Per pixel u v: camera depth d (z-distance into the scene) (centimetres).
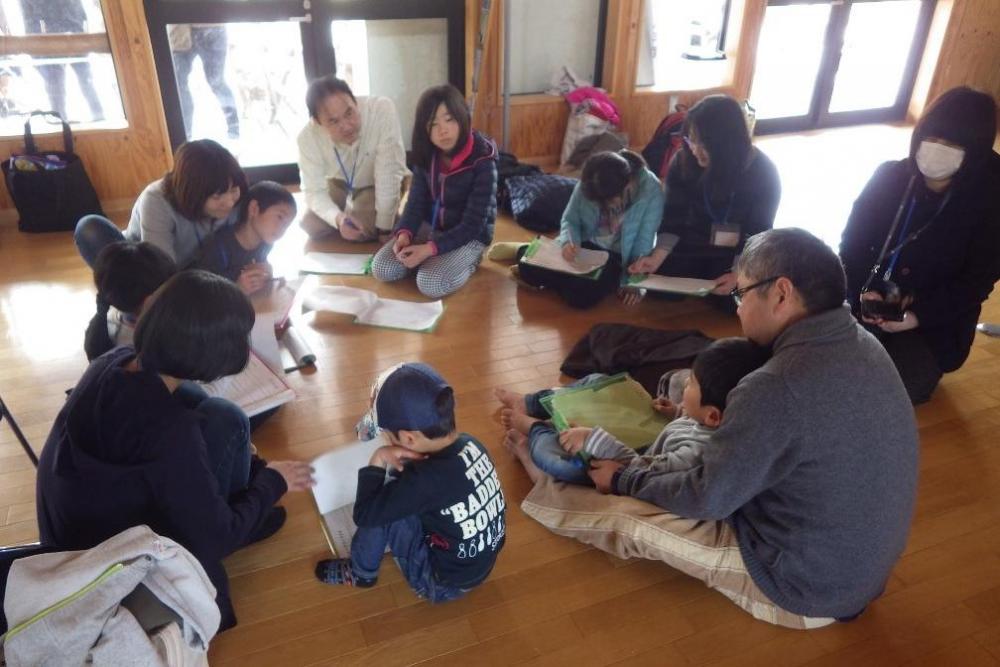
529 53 443
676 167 280
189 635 114
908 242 213
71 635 100
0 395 223
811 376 123
